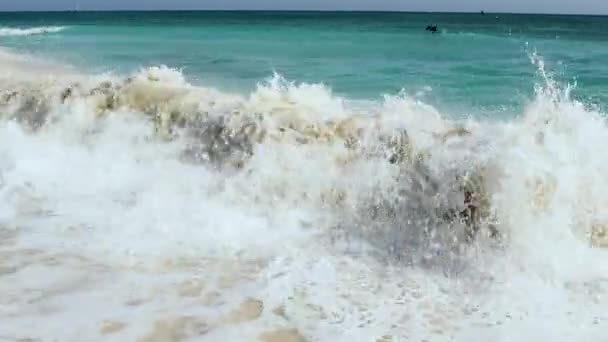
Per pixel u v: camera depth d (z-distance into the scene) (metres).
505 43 33.34
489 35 42.41
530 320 3.92
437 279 4.52
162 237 5.20
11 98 8.44
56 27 55.69
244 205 5.91
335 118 6.82
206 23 69.88
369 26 59.62
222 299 4.12
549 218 5.00
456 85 15.46
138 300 4.08
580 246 4.91
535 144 5.48
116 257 4.79
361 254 4.95
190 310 3.96
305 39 37.22
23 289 4.20
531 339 3.68
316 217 5.67
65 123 7.84
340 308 4.04
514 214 4.96
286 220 5.61
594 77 17.39
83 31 46.50
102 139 7.43
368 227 5.43
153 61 21.48
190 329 3.72
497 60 22.75
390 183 5.72
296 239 5.23
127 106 7.87
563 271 4.59
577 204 5.09
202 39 37.03
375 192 5.75
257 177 6.21
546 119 5.88
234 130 6.80
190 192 6.17
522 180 5.03
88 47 28.53
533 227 4.94
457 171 5.32
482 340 3.67
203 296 4.16
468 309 4.07
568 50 28.30
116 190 6.27
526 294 4.27
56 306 3.96
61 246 4.98
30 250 4.89
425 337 3.70
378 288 4.36
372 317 3.93
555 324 3.86
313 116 6.90
